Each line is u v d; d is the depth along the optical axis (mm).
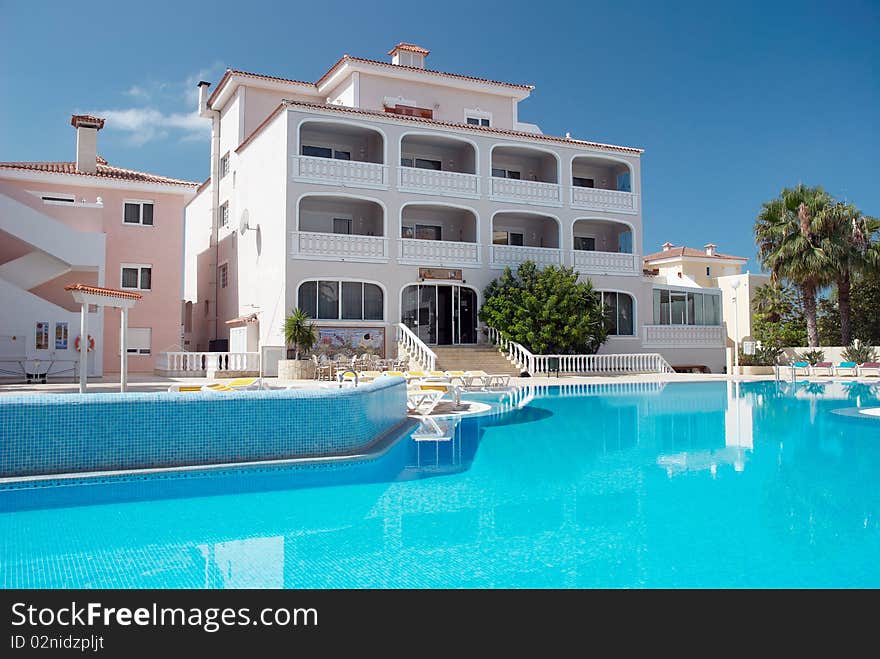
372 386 10688
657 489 7465
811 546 5305
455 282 29125
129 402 8297
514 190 30828
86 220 26906
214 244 34969
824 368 32312
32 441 7906
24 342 22062
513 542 5449
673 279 38594
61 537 5668
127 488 7668
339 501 7000
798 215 35094
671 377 27781
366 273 27516
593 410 16234
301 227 28312
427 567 4859
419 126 28953
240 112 32219
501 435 12039
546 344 27375
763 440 11227
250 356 25547
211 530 5895
